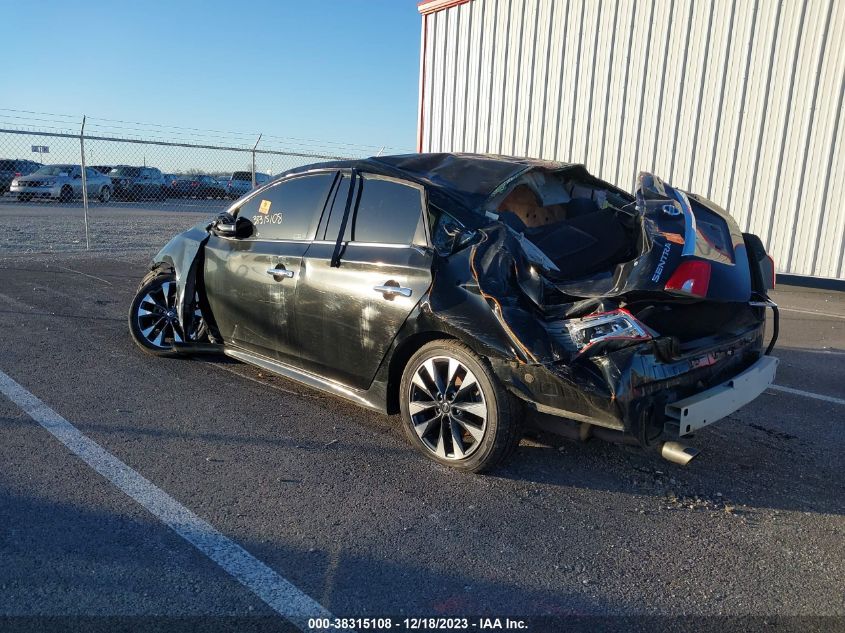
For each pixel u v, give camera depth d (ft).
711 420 10.89
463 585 8.85
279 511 10.51
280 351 14.98
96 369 17.06
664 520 10.71
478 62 44.19
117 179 72.74
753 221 34.22
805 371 19.58
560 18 39.81
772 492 11.82
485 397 11.21
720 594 8.83
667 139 36.45
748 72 33.37
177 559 9.14
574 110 39.88
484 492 11.40
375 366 12.81
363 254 13.01
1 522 9.83
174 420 13.98
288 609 8.24
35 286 27.25
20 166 74.38
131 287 27.94
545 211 14.84
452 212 12.19
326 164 14.84
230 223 15.97
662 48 35.99
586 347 10.16
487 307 10.94
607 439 10.65
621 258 13.00
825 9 30.73
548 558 9.53
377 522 10.31
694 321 11.47
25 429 13.19
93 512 10.23
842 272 31.73
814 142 31.83
